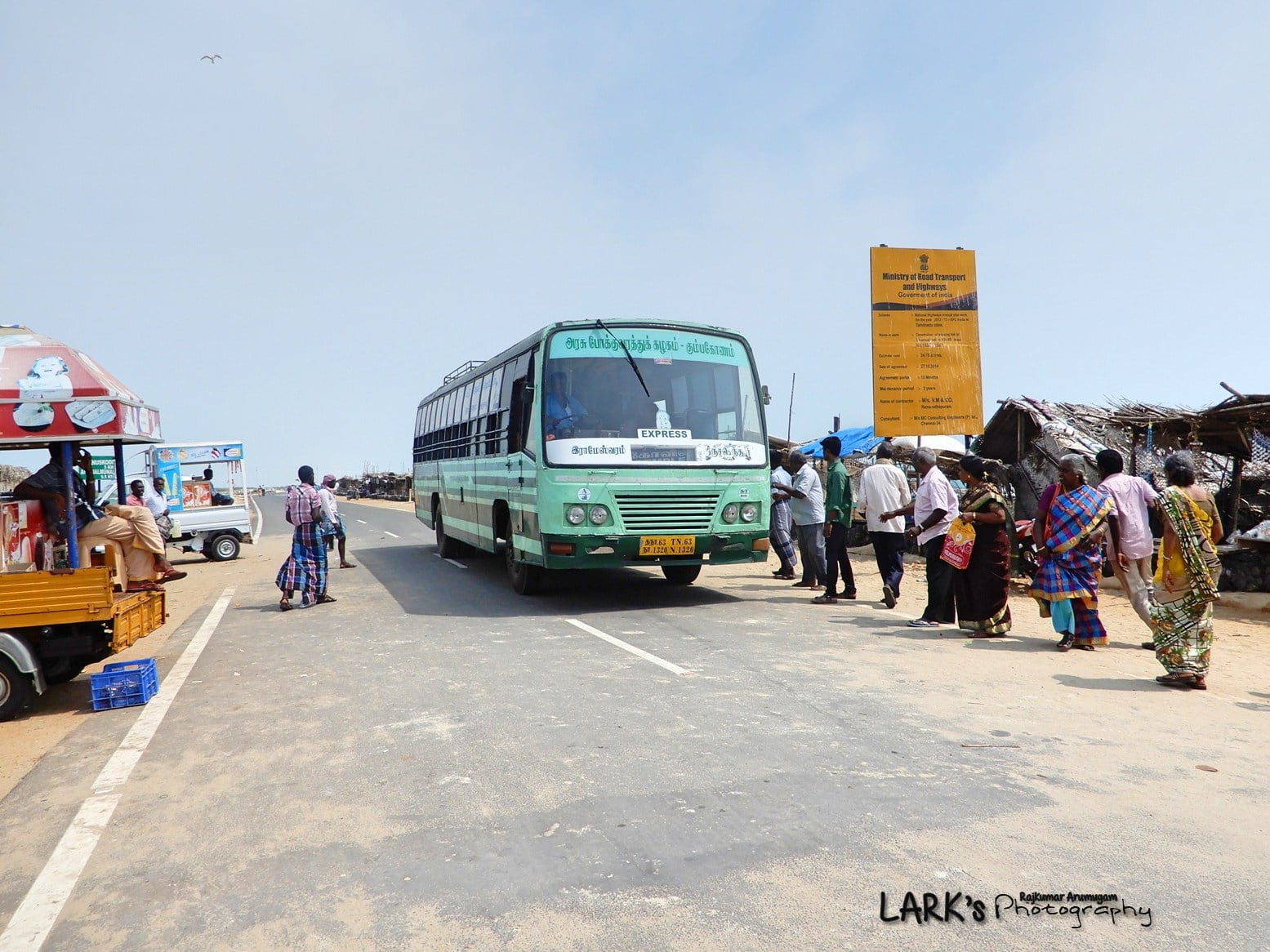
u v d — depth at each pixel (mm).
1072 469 7988
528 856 3795
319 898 3486
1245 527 14062
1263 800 4332
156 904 3500
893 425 15719
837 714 5906
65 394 6977
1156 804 4273
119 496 8195
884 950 3000
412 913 3334
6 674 6750
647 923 3197
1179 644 6629
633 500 10375
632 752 5141
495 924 3225
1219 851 3748
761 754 5059
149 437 7945
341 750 5402
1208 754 5047
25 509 7180
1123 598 12141
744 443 11094
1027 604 11328
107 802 4672
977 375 16016
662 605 11102
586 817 4188
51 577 6777
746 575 14781
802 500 12617
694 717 5859
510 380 12180
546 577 12125
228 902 3484
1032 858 3686
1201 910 3246
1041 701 6219
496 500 12891
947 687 6625
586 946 3053
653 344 11055
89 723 6477
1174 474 6801
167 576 8461
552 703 6301
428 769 4957
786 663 7512
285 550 23953
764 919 3215
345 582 14672
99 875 3785
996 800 4332
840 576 14766
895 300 15742
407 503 64438
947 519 9180
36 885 3709
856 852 3750
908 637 8750
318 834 4117
